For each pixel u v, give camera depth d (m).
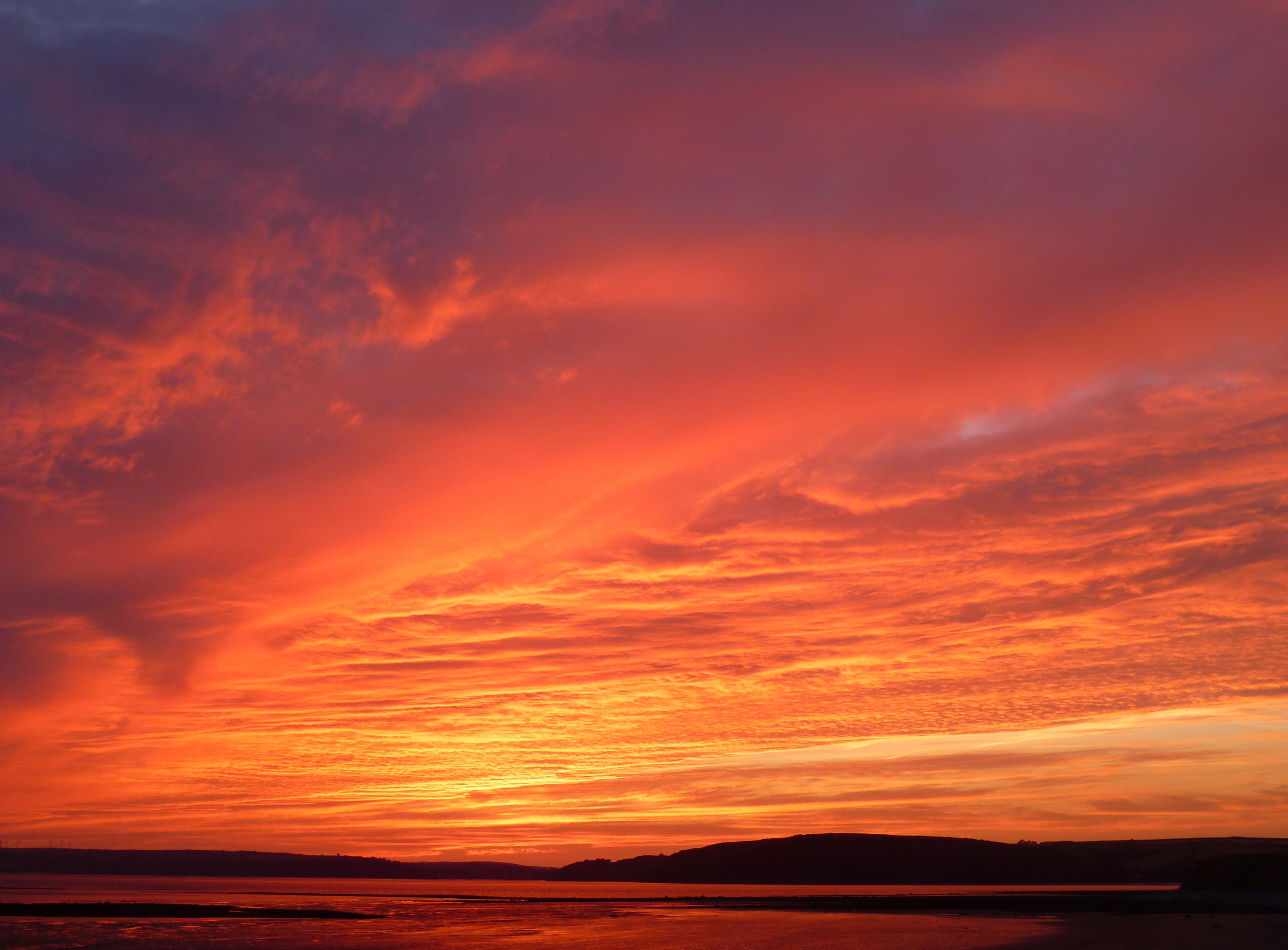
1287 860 135.75
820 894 172.00
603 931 79.50
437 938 72.31
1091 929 71.19
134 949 61.34
